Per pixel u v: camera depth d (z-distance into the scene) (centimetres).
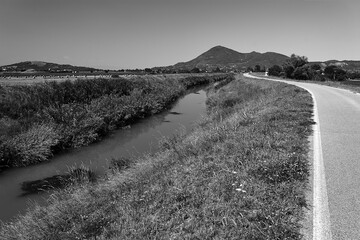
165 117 2177
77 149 1336
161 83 3928
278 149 700
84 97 2042
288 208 442
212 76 8319
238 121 1088
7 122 1351
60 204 657
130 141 1463
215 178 566
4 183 955
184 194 521
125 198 572
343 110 1391
